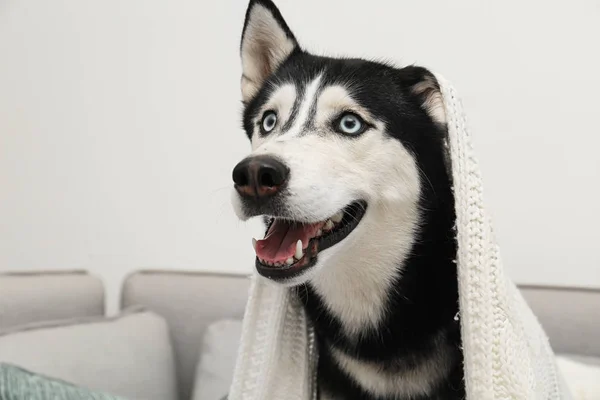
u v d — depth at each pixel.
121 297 2.10
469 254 0.88
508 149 1.90
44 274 1.95
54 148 2.48
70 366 1.47
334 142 0.96
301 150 0.90
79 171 2.43
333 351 1.05
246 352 1.07
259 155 0.84
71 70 2.47
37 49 2.54
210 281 2.01
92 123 2.41
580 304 1.65
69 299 1.88
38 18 2.54
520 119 1.88
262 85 1.19
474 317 0.86
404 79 1.06
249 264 2.12
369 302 1.01
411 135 1.01
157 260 2.29
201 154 2.23
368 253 1.00
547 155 1.84
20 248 2.53
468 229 0.89
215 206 2.20
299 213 0.84
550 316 1.65
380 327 1.01
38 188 2.50
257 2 1.18
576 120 1.81
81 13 2.46
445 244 1.01
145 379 1.64
